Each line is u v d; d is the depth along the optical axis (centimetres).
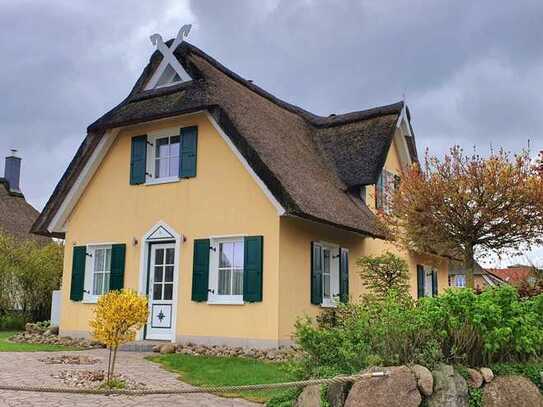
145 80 1684
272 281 1366
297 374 749
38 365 1116
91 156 1689
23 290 2247
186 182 1548
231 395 908
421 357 696
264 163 1358
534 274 1372
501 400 698
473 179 1351
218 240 1479
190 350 1373
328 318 1346
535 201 1318
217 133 1515
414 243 1537
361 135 1908
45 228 1766
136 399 855
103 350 1445
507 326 726
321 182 1617
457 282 2858
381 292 1462
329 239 1584
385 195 1819
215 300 1441
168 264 1566
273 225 1389
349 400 660
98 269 1695
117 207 1662
